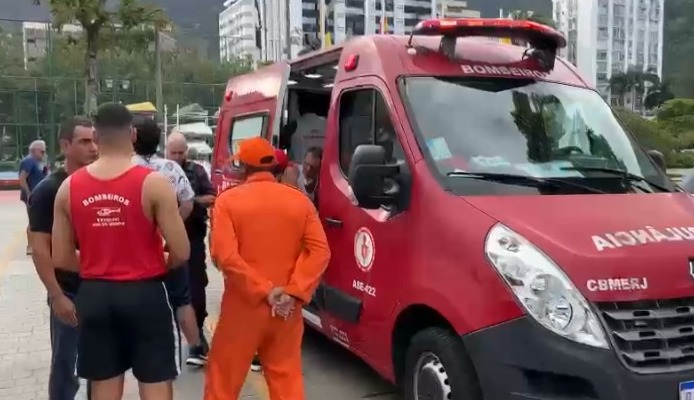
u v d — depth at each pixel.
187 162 5.62
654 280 3.30
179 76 43.03
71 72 38.78
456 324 3.58
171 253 3.63
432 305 3.77
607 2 81.69
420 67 4.66
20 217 17.73
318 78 6.97
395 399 5.01
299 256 3.97
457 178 4.02
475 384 3.62
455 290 3.62
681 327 3.29
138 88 41.00
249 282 3.75
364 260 4.55
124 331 3.55
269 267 3.87
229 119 8.15
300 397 3.99
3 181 32.19
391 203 4.21
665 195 4.11
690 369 3.22
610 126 4.75
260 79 7.25
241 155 3.98
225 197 3.90
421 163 4.11
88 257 3.48
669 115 50.72
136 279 3.49
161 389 3.62
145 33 25.69
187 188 5.04
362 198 4.12
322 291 5.18
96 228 3.44
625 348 3.20
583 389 3.21
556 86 4.82
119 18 24.69
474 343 3.47
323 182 5.23
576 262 3.29
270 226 3.86
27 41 39.94
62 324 4.16
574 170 4.30
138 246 3.49
